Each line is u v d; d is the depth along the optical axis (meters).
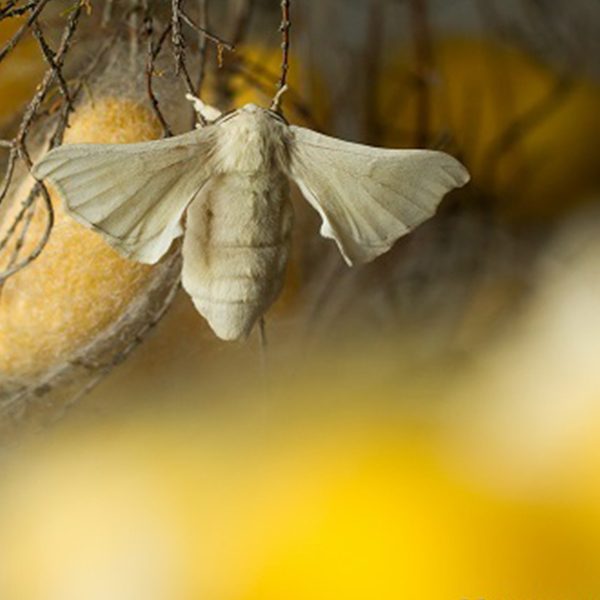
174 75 0.37
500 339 0.41
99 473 0.37
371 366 0.39
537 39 0.49
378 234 0.33
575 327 0.39
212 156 0.32
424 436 0.37
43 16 0.37
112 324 0.37
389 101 0.45
